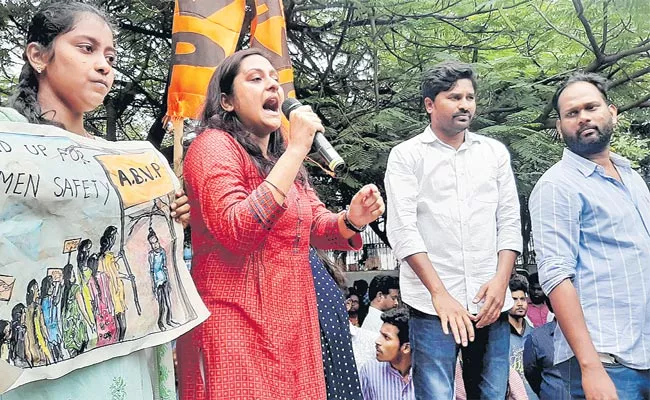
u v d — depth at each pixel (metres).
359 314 6.17
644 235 2.72
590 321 2.65
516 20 5.97
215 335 1.97
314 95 6.17
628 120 6.89
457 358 3.18
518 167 5.62
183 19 2.91
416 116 6.13
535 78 6.11
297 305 2.08
